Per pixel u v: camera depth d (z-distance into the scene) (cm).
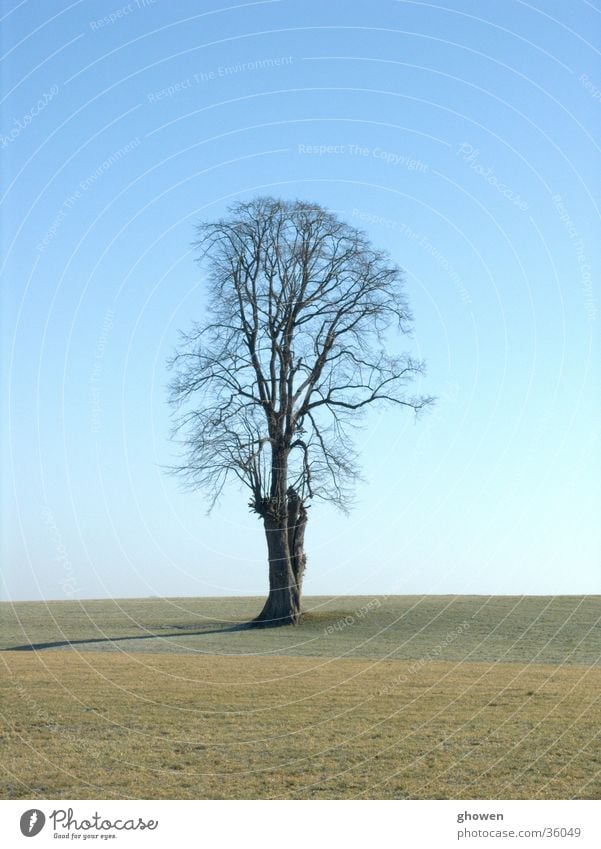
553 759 1666
